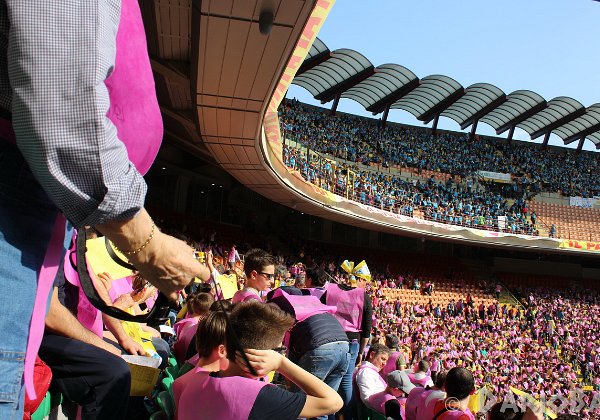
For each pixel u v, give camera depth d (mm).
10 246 1297
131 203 1330
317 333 4109
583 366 29688
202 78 12820
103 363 2613
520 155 47281
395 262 39844
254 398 2504
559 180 46750
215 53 11406
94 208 1271
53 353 2535
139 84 1527
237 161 21062
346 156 39938
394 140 43656
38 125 1179
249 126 16219
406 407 5332
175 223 28500
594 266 44844
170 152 29000
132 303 3713
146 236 1452
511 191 44688
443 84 40844
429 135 45562
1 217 1289
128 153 1525
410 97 43375
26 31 1188
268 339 2635
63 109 1195
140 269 1532
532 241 38031
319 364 4074
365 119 44062
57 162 1213
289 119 39000
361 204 30859
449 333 29484
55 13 1211
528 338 33000
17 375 1291
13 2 1193
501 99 42000
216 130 16906
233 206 34719
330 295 5426
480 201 42031
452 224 36500
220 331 2812
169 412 3064
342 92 40875
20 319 1306
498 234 37219
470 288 39594
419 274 39344
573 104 43031
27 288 1326
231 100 14141
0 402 1251
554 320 36281
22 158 1344
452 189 42188
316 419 4141
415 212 35781
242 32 10422
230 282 7355
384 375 7152
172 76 14625
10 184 1313
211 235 27594
